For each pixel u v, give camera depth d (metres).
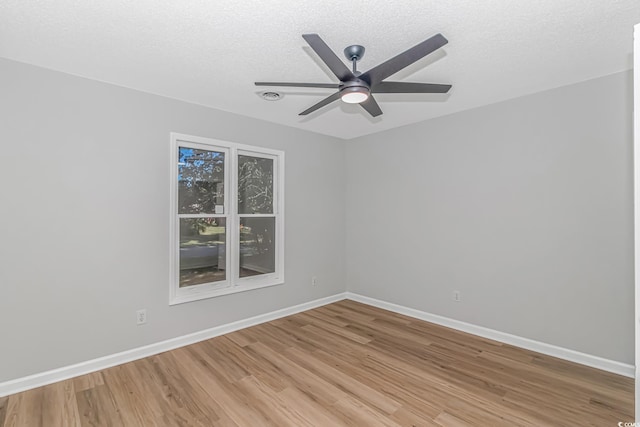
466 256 3.52
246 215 3.73
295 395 2.32
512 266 3.18
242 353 3.01
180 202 3.21
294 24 1.95
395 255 4.21
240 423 2.02
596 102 2.70
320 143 4.48
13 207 2.36
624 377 2.54
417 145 3.96
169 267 3.11
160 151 3.06
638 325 1.39
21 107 2.39
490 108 3.32
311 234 4.39
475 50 2.26
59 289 2.54
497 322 3.29
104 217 2.75
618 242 2.60
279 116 3.71
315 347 3.13
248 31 2.02
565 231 2.86
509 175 3.19
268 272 3.95
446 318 3.69
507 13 1.84
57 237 2.54
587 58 2.38
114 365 2.77
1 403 2.22
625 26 1.97
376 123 4.01
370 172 4.50
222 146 3.49
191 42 2.15
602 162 2.67
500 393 2.34
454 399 2.27
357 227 4.70
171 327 3.12
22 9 1.78
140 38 2.09
